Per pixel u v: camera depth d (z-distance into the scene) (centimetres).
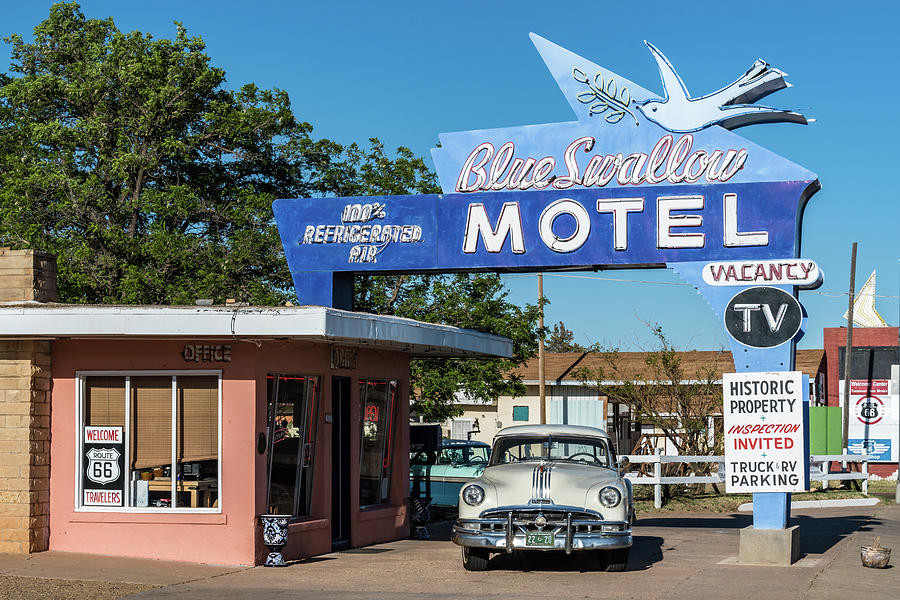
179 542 1375
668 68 1488
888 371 4081
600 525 1259
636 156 1485
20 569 1263
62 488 1407
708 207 1450
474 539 1278
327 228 1588
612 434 3469
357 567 1370
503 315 2534
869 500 2645
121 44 2658
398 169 2566
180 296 2336
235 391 1380
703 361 3766
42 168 2480
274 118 2678
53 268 1463
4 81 2866
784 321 1397
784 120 1451
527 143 1528
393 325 1452
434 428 2027
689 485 2700
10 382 1385
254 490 1366
